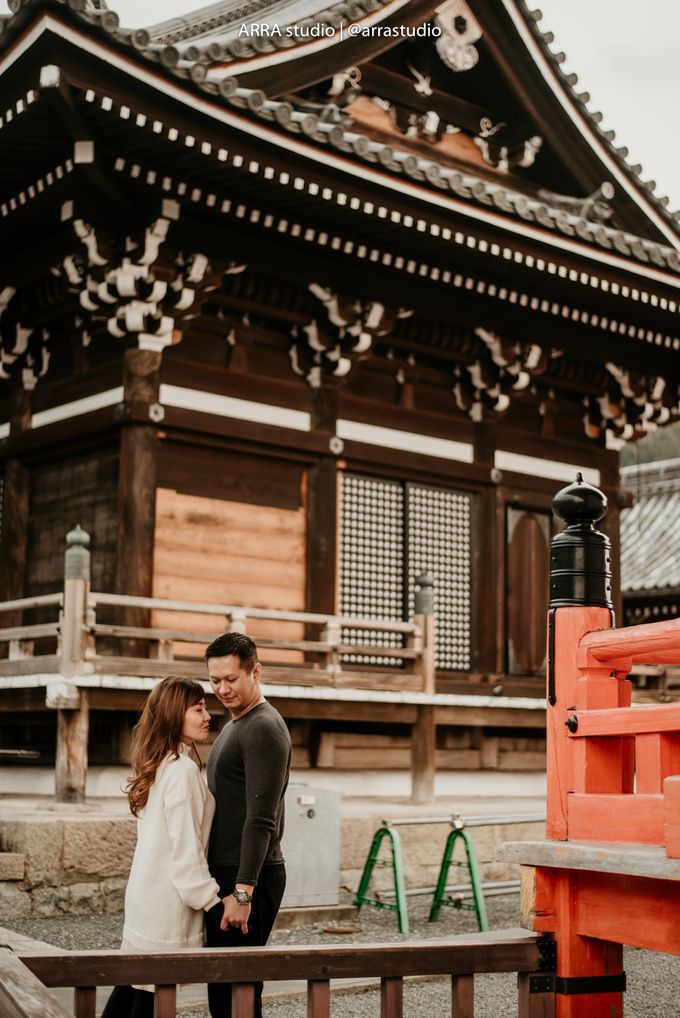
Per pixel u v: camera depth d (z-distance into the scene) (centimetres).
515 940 408
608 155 1580
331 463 1372
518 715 1355
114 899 929
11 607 1127
